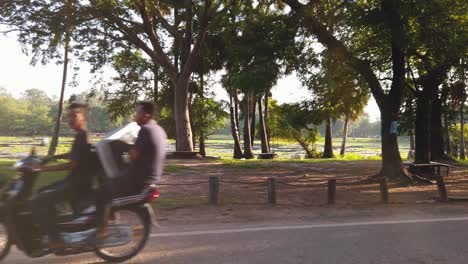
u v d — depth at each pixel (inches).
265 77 559.5
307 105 873.5
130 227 249.9
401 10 522.0
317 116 882.1
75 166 224.7
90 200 229.0
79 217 226.4
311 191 534.9
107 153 231.1
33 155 225.6
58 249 220.8
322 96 815.7
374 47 681.0
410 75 795.4
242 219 358.0
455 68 759.7
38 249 219.1
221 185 584.7
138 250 243.0
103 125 2442.2
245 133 1583.4
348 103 835.4
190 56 1124.5
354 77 701.3
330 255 257.4
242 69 581.3
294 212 389.7
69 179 226.5
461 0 551.8
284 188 560.7
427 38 564.4
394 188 586.6
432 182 636.7
